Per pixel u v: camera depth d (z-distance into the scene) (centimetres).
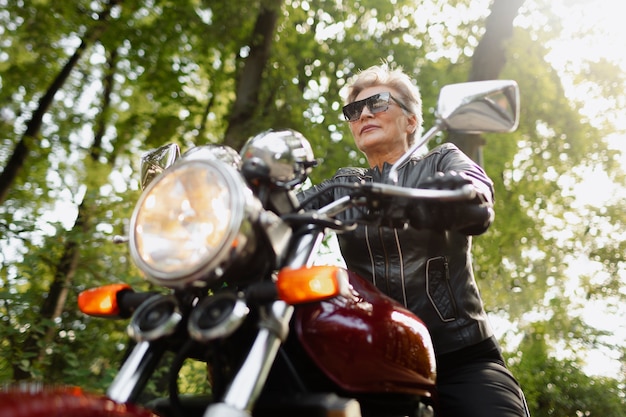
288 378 150
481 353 210
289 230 145
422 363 166
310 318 151
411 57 1081
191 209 130
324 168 989
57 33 1027
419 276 207
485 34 795
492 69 781
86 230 627
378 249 210
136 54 1044
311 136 976
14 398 108
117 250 646
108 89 1202
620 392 1180
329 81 1094
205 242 127
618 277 1281
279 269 143
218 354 136
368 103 231
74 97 1195
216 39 936
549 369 1145
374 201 144
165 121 1051
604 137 1102
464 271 212
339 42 1107
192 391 561
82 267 603
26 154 1005
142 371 134
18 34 1022
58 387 117
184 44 1047
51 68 1091
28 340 508
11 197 1095
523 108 1057
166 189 134
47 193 1107
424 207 146
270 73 1012
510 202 1133
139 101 1212
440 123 155
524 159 1146
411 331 165
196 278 126
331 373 147
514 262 1210
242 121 880
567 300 1283
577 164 1123
